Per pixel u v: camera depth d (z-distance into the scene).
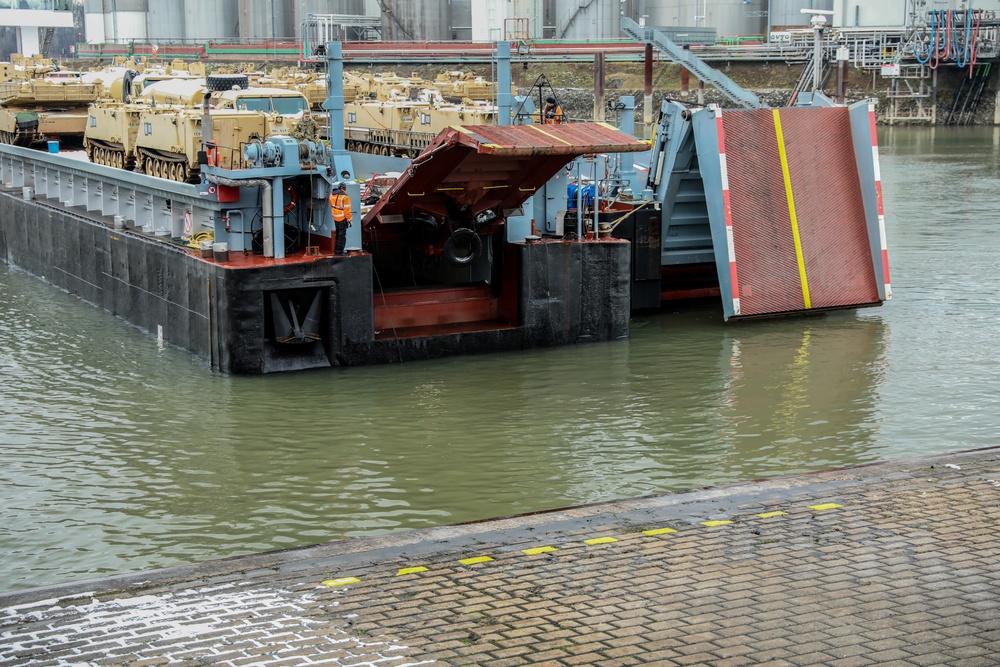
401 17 100.94
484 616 10.23
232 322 22.14
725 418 19.92
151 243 25.56
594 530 12.35
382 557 11.66
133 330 26.84
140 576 11.23
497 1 94.38
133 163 29.91
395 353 23.61
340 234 22.72
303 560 11.61
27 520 15.56
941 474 14.05
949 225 40.16
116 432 19.33
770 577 10.98
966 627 9.88
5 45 132.50
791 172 27.08
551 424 19.70
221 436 19.11
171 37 115.44
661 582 10.90
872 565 11.23
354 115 39.59
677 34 84.44
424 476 17.19
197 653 9.58
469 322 25.28
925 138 79.12
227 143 23.80
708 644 9.61
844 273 27.62
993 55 86.50
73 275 31.50
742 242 26.77
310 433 19.25
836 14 92.06
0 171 41.50
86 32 120.69
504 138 21.59
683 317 28.16
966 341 25.11
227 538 14.95
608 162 30.20
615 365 23.58
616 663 9.30
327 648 9.64
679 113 27.22
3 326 27.39
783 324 27.20
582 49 87.44
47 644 9.77
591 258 25.08
